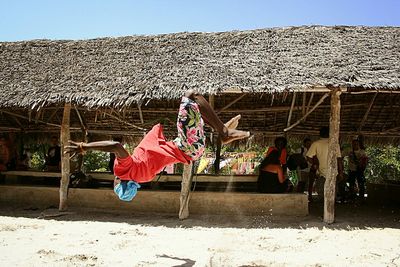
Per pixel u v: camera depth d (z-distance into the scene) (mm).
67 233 7652
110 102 8805
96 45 11742
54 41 12367
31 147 15312
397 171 16594
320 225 8359
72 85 9602
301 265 5590
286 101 11680
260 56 9797
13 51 12031
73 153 3939
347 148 13328
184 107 3965
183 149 3998
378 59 9023
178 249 6484
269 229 8023
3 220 8836
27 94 9547
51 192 10461
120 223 8641
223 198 9453
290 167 10750
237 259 5836
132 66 10141
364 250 6531
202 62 9781
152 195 9789
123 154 3924
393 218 9203
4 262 5691
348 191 12172
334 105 8578
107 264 5625
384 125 12656
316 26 10961
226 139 3906
